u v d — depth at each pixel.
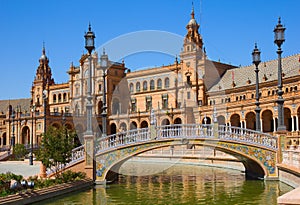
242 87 75.25
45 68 117.19
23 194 19.30
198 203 20.25
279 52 27.72
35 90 116.25
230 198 21.44
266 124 68.94
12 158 57.38
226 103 71.88
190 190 24.67
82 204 20.03
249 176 31.75
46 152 25.17
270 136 27.42
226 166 41.12
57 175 24.92
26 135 90.06
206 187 25.92
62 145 25.16
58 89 110.81
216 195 22.52
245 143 27.27
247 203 19.94
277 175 27.12
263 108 66.06
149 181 29.67
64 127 26.64
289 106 61.22
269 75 74.06
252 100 67.81
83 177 26.06
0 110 123.06
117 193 23.47
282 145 27.05
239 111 70.06
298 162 22.75
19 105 120.56
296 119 60.28
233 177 31.59
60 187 22.66
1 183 19.05
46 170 27.44
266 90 70.81
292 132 55.06
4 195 18.27
